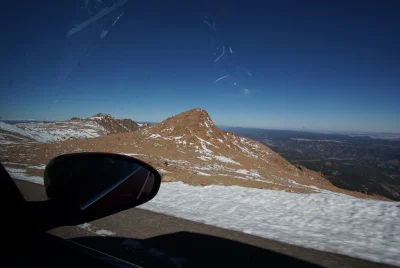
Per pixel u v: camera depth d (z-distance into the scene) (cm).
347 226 545
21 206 69
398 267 332
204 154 3866
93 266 68
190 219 512
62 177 179
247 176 2577
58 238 79
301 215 638
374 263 342
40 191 769
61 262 63
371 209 692
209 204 732
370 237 468
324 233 486
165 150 3653
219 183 1379
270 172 3519
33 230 72
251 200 816
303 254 360
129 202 253
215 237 407
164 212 558
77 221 144
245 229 469
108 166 238
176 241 377
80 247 79
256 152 5731
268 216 617
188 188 1011
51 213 111
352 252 379
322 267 320
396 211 658
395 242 437
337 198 839
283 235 449
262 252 356
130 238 379
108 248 339
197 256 329
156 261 307
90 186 198
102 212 202
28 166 1602
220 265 306
